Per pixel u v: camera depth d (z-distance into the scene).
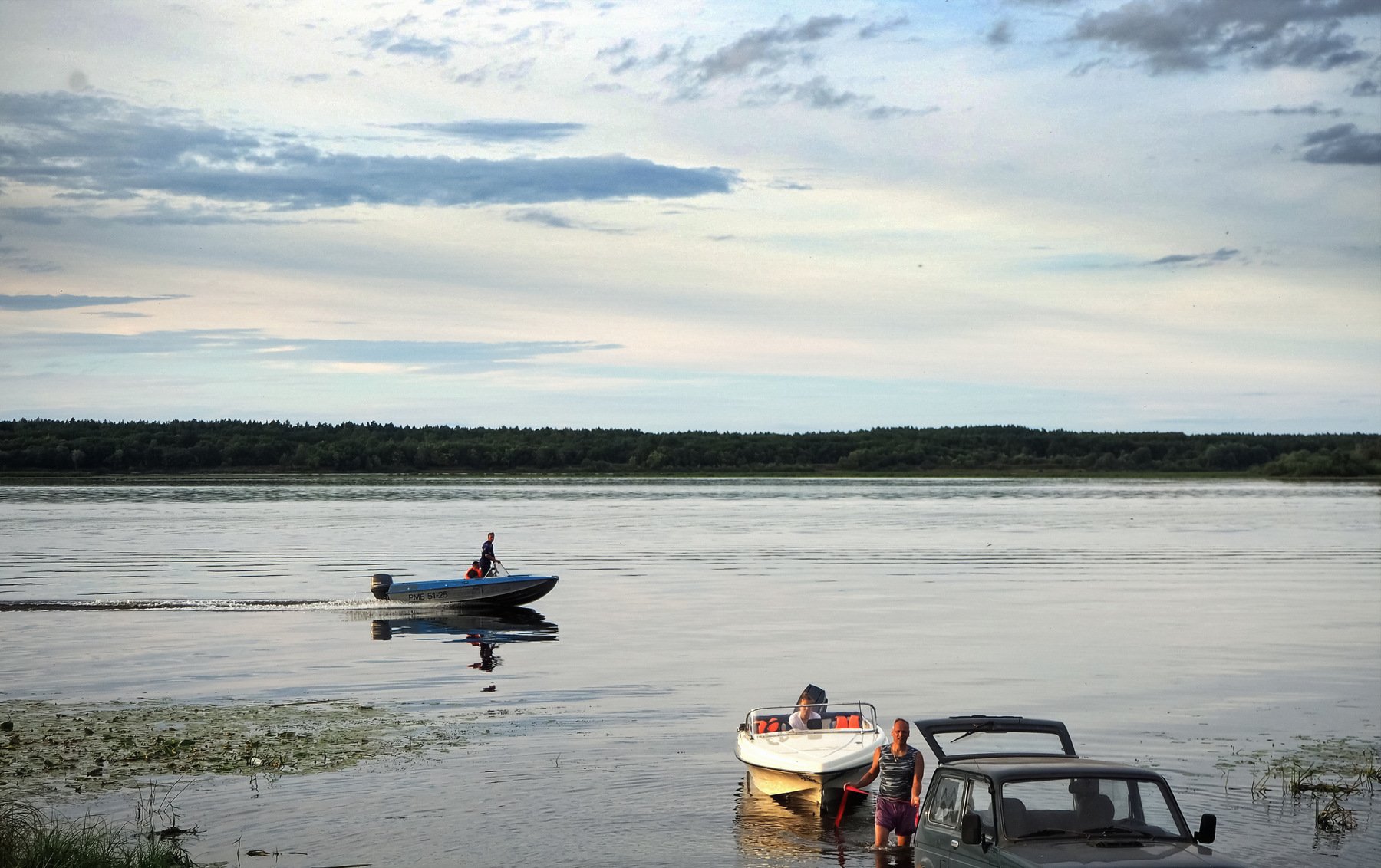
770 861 15.75
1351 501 148.88
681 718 24.45
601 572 58.62
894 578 55.53
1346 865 15.41
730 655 32.84
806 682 28.31
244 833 16.64
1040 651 33.25
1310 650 33.44
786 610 43.47
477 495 161.00
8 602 46.16
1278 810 17.72
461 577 55.91
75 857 14.80
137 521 99.06
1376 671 29.88
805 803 18.38
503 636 37.34
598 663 31.67
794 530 90.81
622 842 16.47
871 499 152.12
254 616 42.59
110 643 36.00
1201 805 17.97
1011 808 12.16
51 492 164.25
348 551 70.44
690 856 15.98
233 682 29.19
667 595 48.69
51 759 20.78
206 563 62.41
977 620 40.44
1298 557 67.38
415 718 24.42
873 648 33.97
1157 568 60.41
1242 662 31.36
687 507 129.25
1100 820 12.18
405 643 36.03
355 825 17.06
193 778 19.58
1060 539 81.38
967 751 15.56
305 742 22.16
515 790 18.89
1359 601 45.75
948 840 12.80
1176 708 25.22
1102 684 28.02
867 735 19.98
